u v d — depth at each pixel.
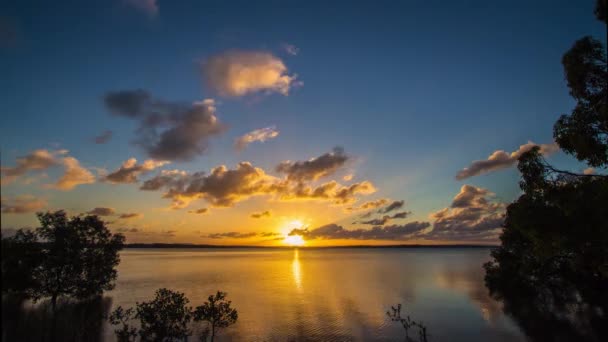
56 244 49.03
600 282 45.31
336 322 44.59
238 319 45.84
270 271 131.00
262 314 49.53
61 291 49.84
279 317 47.50
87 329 38.94
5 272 21.98
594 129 17.45
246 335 38.34
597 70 16.12
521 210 22.08
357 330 40.75
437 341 35.94
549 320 41.75
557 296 54.56
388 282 90.31
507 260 56.41
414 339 36.88
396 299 62.62
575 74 16.72
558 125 18.97
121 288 77.12
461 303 56.78
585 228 19.27
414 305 56.16
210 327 40.56
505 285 59.34
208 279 99.19
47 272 47.75
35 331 37.53
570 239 19.75
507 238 52.62
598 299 46.81
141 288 77.44
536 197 21.20
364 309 53.41
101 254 55.06
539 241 21.56
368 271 130.00
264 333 39.19
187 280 96.25
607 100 16.44
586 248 21.17
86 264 52.66
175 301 29.86
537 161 20.27
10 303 41.56
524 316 44.72
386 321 45.16
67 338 35.88
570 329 37.56
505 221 55.28
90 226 54.38
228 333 38.84
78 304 55.09
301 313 50.38
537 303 51.62
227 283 88.88
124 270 134.12
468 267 147.00
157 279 98.81
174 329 29.61
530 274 51.84
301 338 37.38
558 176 19.97
